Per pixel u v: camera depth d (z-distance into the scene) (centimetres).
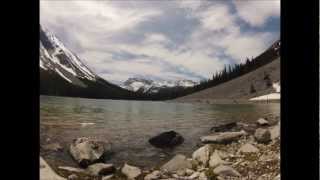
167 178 198
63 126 199
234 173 196
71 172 194
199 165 200
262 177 193
